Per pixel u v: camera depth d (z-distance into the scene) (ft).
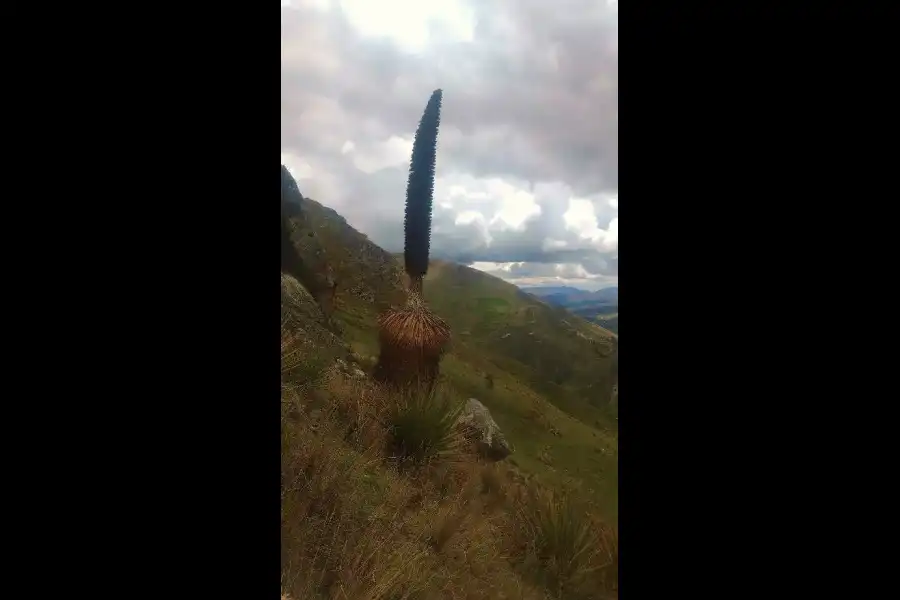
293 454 9.18
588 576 10.08
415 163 16.33
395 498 9.86
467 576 8.92
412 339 14.73
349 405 12.65
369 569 7.79
